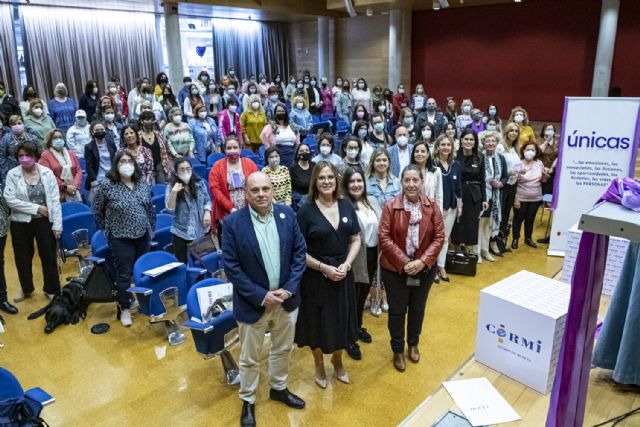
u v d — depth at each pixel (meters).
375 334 3.89
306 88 11.73
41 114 6.66
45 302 4.40
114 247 3.90
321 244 2.94
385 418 2.89
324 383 3.19
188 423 2.86
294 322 2.83
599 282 1.47
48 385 3.21
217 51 14.60
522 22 11.65
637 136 4.41
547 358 2.36
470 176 4.93
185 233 4.21
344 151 4.79
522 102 12.02
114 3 11.42
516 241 5.83
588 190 4.85
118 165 3.83
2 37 10.96
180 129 6.42
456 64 12.81
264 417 2.90
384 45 14.27
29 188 4.16
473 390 2.42
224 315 3.04
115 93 9.89
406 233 3.18
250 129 8.10
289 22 16.09
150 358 3.53
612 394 2.34
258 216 2.71
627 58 10.48
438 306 4.36
